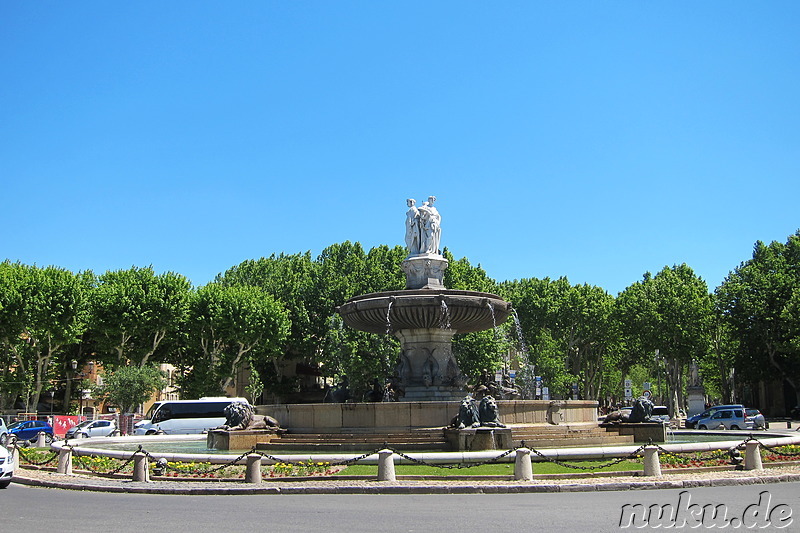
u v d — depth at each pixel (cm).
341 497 1344
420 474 1520
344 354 5172
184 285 5278
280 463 1609
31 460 2092
